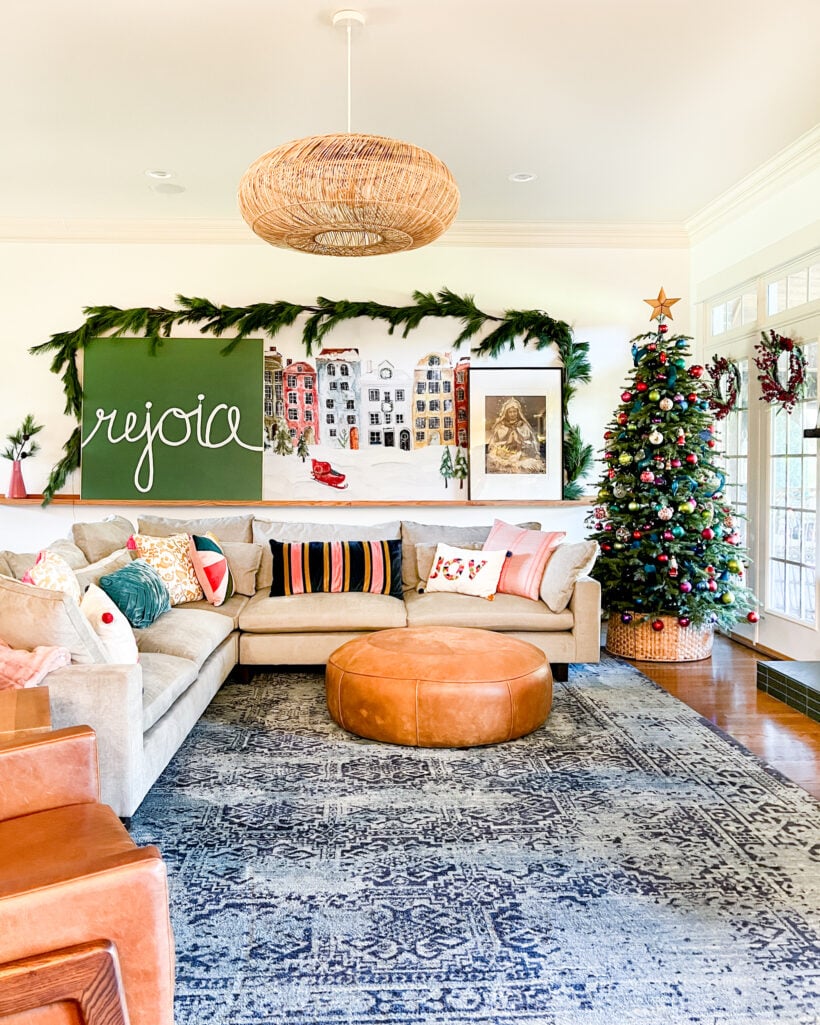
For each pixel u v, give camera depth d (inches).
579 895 92.2
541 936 84.1
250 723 153.5
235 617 182.2
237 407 240.2
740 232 217.6
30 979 50.7
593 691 175.2
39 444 239.1
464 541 210.7
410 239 132.0
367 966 79.0
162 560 183.5
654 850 103.0
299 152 113.7
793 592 201.2
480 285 244.4
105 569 159.3
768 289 207.5
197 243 240.1
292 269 241.6
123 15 125.9
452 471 243.8
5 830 73.5
